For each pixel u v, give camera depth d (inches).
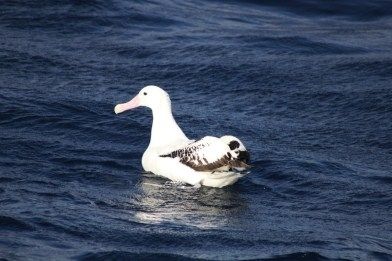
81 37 960.3
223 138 589.3
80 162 645.3
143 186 603.2
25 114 728.3
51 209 543.2
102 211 550.6
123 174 626.5
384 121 775.7
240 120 769.6
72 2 1032.8
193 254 494.9
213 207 573.0
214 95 831.1
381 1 1139.9
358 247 515.2
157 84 850.1
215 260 486.9
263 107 805.9
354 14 1114.7
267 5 1131.9
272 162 659.4
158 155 620.7
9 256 472.4
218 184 602.9
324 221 561.9
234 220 551.2
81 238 506.6
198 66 890.1
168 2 1103.0
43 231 509.4
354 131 753.6
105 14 1015.6
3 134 688.4
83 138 701.9
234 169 583.8
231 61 906.1
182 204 573.3
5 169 617.0
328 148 711.7
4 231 504.4
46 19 989.8
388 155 702.5
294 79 867.4
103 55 912.3
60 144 679.1
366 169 662.5
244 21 1062.4
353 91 837.2
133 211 555.5
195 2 1123.9
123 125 730.8
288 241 518.9
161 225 533.0
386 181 637.9
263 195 602.5
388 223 565.6
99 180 612.7
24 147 663.1
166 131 644.1
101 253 486.6
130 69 880.3
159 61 904.3
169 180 614.2
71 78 844.0
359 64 907.4
